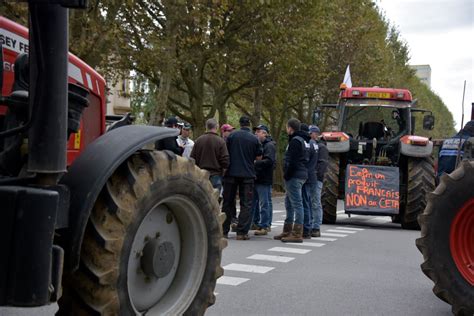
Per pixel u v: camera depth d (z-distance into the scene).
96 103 5.65
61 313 3.54
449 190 5.38
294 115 40.34
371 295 6.55
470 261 5.36
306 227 11.21
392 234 12.47
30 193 2.94
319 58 26.14
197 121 24.83
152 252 3.87
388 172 13.45
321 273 7.75
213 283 4.35
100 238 3.40
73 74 5.37
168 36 18.23
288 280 7.25
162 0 17.88
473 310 5.25
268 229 11.74
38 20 3.03
